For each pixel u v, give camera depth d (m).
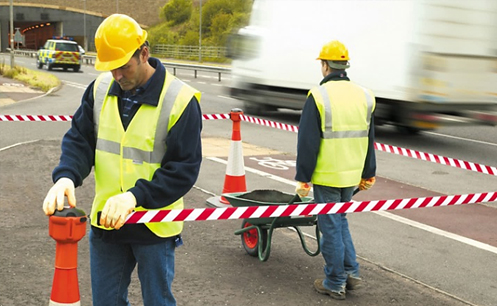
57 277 2.68
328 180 5.01
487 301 5.14
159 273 3.28
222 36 69.62
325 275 5.60
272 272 5.66
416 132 15.49
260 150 12.70
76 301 2.70
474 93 13.16
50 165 10.27
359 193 8.98
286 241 6.60
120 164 3.21
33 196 8.17
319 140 4.96
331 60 5.08
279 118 18.67
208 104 21.50
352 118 5.02
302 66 16.41
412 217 7.64
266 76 17.92
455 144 14.01
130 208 2.91
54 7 88.19
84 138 3.30
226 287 5.28
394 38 13.25
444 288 5.41
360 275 5.65
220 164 10.83
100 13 90.50
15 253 5.94
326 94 4.96
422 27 12.73
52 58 40.44
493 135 15.54
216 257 6.02
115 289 3.36
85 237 6.50
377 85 13.70
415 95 12.93
